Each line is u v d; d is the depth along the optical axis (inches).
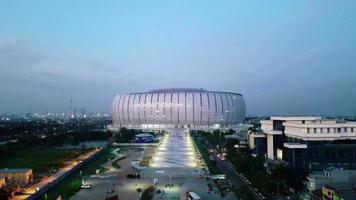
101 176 7460.6
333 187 4633.4
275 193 5511.8
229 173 7682.1
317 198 4699.8
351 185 4798.2
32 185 6446.9
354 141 7460.6
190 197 5452.8
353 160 7401.6
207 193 5944.9
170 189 6264.8
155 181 6742.1
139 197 5689.0
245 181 6835.6
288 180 5600.4
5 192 5556.1
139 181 6978.4
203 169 7770.7
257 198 5546.3
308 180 5502.0
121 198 5649.6
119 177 7391.7
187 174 7460.6
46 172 7770.7
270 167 7455.7
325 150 7436.0
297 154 7450.8
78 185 6594.5
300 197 5270.7
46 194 5905.5
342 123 7598.4
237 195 5679.1
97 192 6082.7
